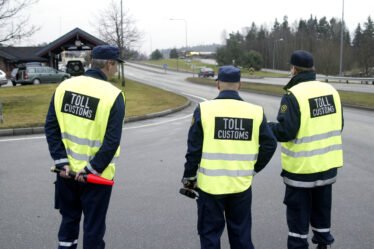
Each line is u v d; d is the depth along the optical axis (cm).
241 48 10531
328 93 383
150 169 746
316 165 374
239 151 336
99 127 332
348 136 1130
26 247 425
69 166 332
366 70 7925
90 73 343
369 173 729
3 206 546
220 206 340
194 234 459
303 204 384
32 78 3303
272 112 1719
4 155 861
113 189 621
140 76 5991
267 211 532
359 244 437
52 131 339
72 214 352
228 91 343
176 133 1168
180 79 5203
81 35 3306
